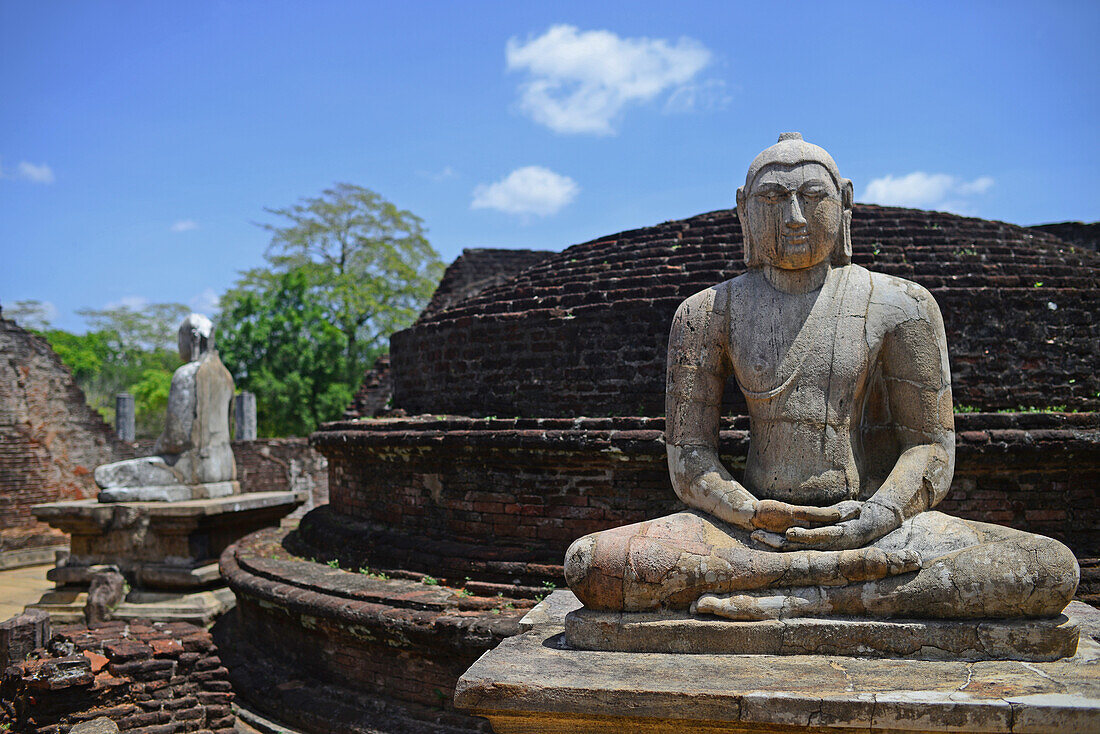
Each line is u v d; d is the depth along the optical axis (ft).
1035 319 25.82
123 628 25.68
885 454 15.35
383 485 29.22
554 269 32.78
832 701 10.99
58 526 37.06
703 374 15.67
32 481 61.77
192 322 40.73
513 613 21.94
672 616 13.60
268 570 28.37
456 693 12.28
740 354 15.31
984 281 26.68
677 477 15.42
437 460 26.66
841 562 13.14
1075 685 11.16
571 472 24.31
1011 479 22.56
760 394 15.01
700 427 15.53
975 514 22.52
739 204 16.20
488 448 24.85
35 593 46.60
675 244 31.07
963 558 12.80
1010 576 12.44
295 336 104.37
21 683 22.06
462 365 30.45
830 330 14.89
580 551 14.02
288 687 25.98
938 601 12.72
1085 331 25.85
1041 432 21.86
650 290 27.63
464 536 25.95
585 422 23.99
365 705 23.79
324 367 104.22
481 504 25.66
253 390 100.68
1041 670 11.84
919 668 12.14
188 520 36.09
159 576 35.86
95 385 143.33
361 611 23.30
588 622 13.76
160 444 39.06
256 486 70.38
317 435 32.78
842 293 15.23
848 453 14.65
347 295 114.52
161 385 127.85
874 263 28.22
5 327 61.46
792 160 15.16
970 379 25.53
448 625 21.56
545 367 28.32
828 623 12.94
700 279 27.61
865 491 14.89
